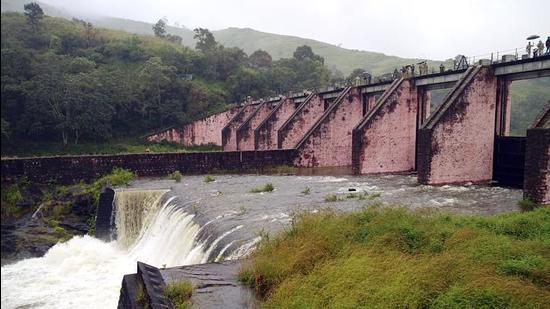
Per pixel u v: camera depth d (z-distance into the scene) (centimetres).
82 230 3034
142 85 6644
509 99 3141
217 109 7338
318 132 4369
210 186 3216
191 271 1382
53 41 4769
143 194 3028
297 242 1366
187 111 7081
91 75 5653
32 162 3475
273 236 1584
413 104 3866
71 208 3203
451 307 884
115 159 3734
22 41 3834
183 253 2020
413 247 1246
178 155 3925
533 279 993
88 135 5553
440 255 1139
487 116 3095
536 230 1387
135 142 6334
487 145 3112
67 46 6462
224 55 8831
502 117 3138
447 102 3016
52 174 3544
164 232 2430
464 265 1049
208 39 10025
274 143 5341
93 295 1936
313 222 1512
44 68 4547
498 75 3069
